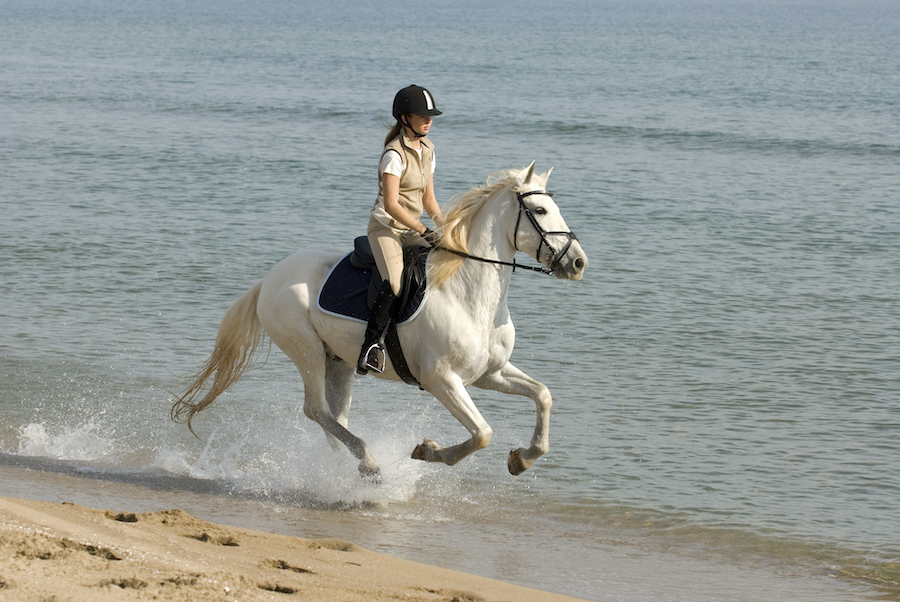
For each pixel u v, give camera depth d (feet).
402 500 27.50
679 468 29.86
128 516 22.13
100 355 39.83
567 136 116.98
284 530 24.35
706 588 21.84
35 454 29.96
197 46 313.53
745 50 322.75
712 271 55.83
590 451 31.24
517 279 54.03
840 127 128.47
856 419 33.86
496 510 26.94
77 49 289.53
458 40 372.79
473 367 25.55
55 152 98.68
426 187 26.71
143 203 73.20
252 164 93.40
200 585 17.02
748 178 90.58
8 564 17.06
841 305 49.01
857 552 24.23
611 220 69.97
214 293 49.37
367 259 26.63
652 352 41.47
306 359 27.61
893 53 310.45
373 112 141.08
